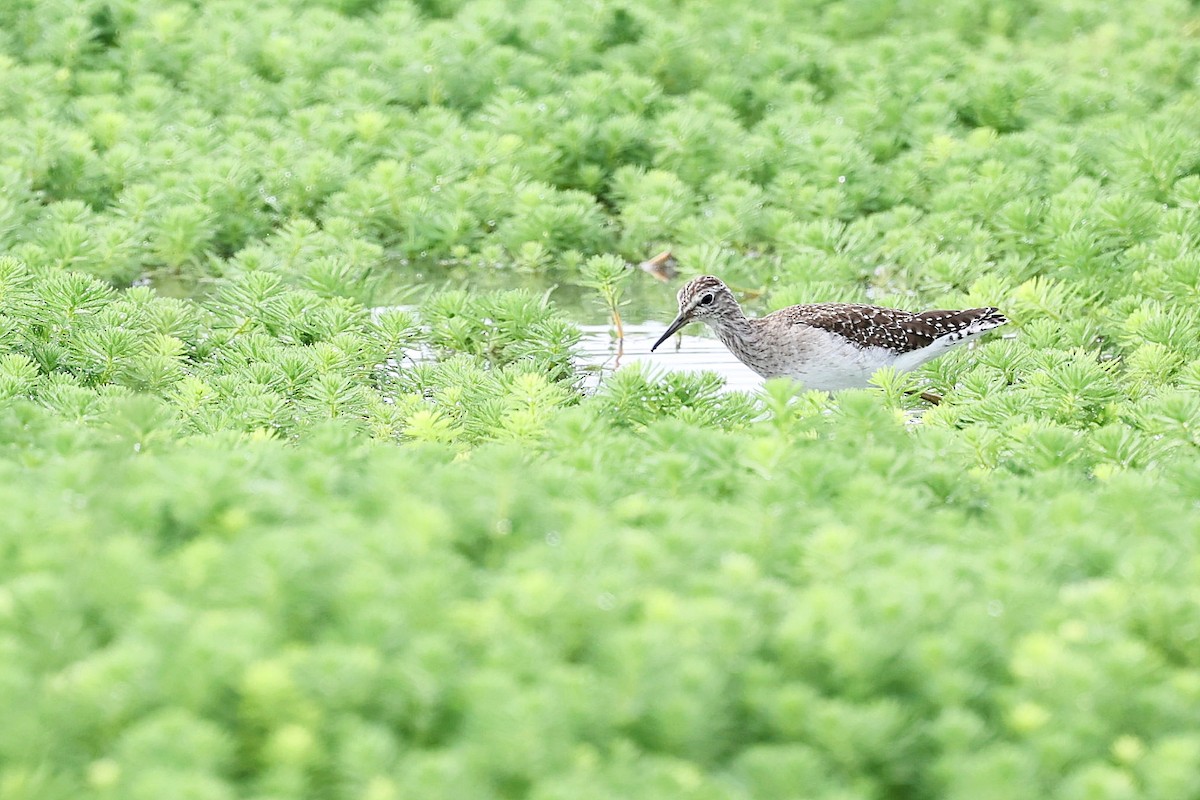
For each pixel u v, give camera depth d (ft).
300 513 32.40
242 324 57.36
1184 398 43.47
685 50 90.43
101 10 88.48
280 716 25.21
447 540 31.04
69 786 23.65
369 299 63.93
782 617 29.32
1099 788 24.45
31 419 37.86
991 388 52.11
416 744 25.93
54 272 55.36
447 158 75.97
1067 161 77.25
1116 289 63.67
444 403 49.57
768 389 39.34
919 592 28.94
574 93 84.17
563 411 41.29
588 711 25.72
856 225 72.13
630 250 73.56
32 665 26.03
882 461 36.86
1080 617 29.50
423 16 97.76
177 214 68.13
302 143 78.38
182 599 28.27
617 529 32.07
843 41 101.19
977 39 102.17
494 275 71.20
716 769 26.14
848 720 25.68
